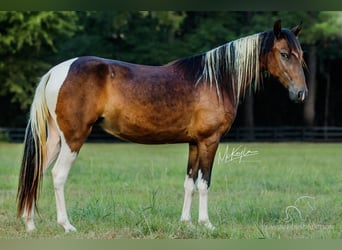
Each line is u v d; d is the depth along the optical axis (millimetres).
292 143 34938
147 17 39594
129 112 9539
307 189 14469
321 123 43375
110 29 39594
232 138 38562
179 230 9492
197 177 9984
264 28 36688
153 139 9852
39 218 10680
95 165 19516
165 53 38812
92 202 11695
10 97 40375
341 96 43281
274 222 10445
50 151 9602
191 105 9742
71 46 39625
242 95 10109
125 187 14578
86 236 9203
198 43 38219
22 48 37219
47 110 9438
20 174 9312
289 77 9867
